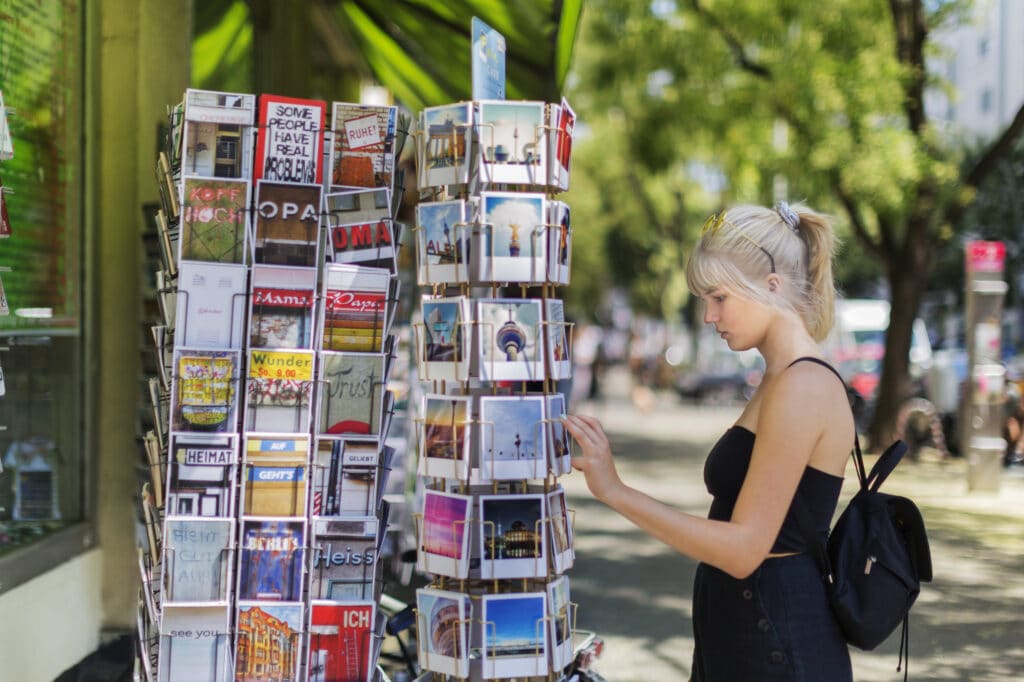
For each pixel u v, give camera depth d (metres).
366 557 3.68
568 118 3.46
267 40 9.80
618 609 7.45
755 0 16.09
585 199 46.53
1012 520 10.66
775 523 2.58
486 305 3.28
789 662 2.62
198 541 3.57
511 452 3.26
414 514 3.43
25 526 5.39
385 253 3.77
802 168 15.73
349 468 3.71
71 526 5.91
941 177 14.88
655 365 39.06
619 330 71.06
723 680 2.72
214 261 3.64
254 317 3.66
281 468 3.64
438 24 8.00
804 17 15.91
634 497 2.67
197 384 3.60
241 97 3.68
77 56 6.11
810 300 2.81
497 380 3.29
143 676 3.88
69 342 5.96
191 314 3.62
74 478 6.02
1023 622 7.05
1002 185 24.39
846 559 2.69
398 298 3.83
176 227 3.78
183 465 3.59
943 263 27.80
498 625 3.28
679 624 7.07
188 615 3.55
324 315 3.71
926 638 6.72
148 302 6.12
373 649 3.67
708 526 2.59
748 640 2.67
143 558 4.00
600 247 54.19
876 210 15.15
